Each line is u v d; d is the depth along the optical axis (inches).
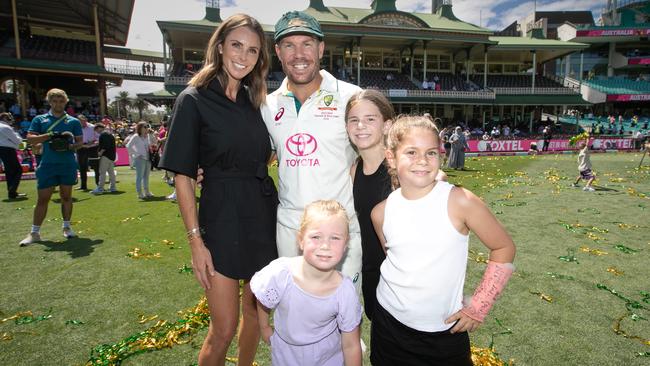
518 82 1510.8
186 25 1096.8
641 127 1454.2
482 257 197.6
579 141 431.5
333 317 78.7
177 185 83.8
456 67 1593.3
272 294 76.4
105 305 144.4
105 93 1171.3
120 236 234.8
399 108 1418.6
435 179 76.9
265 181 92.4
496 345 119.4
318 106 91.8
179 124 82.3
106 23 1256.2
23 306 143.5
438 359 73.9
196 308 139.6
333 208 74.6
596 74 2052.2
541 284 165.9
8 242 221.3
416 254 72.3
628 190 415.8
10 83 1325.0
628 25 1939.0
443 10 1644.9
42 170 216.1
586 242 227.6
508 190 418.3
